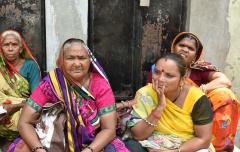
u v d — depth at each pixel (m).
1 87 3.72
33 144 2.95
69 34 4.26
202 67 3.80
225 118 3.56
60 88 3.07
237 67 4.65
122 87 4.71
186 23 4.58
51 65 4.31
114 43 4.56
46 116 3.07
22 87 3.82
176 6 4.57
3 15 4.27
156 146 3.06
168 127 3.11
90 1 4.37
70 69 3.02
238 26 4.52
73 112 3.06
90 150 2.94
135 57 4.64
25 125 3.02
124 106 3.58
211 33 4.52
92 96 3.10
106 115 3.08
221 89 3.63
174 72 2.95
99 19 4.45
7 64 3.78
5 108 3.51
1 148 3.56
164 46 4.67
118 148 3.04
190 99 3.07
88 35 4.45
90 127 3.08
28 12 4.30
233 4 4.46
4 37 3.70
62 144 3.01
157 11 4.56
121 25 4.53
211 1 4.44
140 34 4.59
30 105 3.06
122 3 4.47
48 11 4.16
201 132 3.07
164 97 2.99
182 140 3.10
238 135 4.11
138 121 3.10
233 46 4.58
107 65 4.61
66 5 4.18
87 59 3.06
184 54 3.66
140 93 3.18
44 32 4.33
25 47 3.88
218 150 3.61
